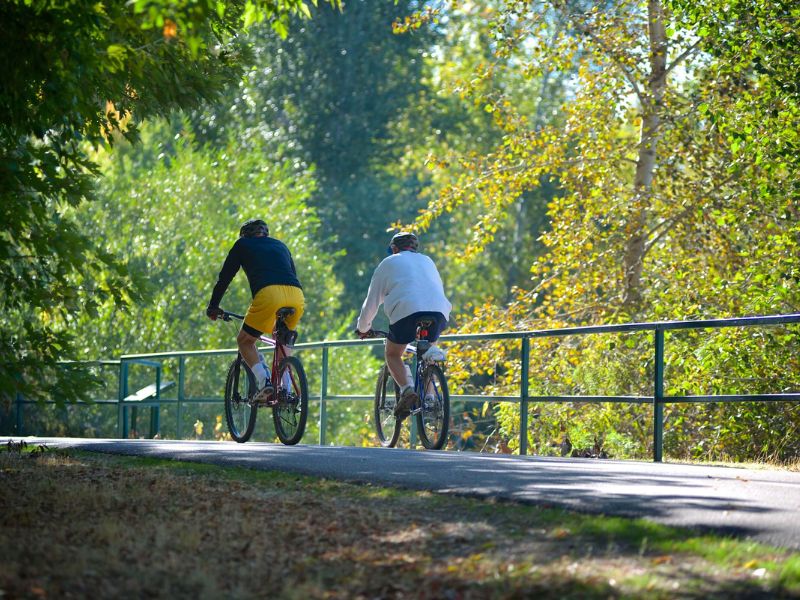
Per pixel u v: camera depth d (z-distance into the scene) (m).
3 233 14.95
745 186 23.66
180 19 8.65
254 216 47.69
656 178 27.80
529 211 61.38
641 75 28.05
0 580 6.22
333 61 58.56
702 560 6.48
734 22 21.67
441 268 63.00
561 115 53.22
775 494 8.77
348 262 59.56
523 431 16.31
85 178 14.52
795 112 21.22
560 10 28.55
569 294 28.19
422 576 6.40
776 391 21.77
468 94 29.73
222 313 15.68
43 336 15.21
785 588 5.86
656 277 27.77
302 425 15.25
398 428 15.82
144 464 12.08
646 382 24.33
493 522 7.76
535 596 5.89
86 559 6.74
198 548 7.10
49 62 10.68
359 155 58.81
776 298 21.44
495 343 29.14
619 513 7.89
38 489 9.71
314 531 7.65
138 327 40.94
